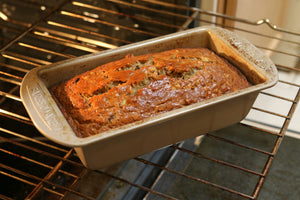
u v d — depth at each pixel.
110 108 0.56
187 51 0.65
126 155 0.57
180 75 0.60
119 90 0.57
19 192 0.65
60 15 0.80
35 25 0.77
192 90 0.58
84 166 0.58
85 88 0.59
